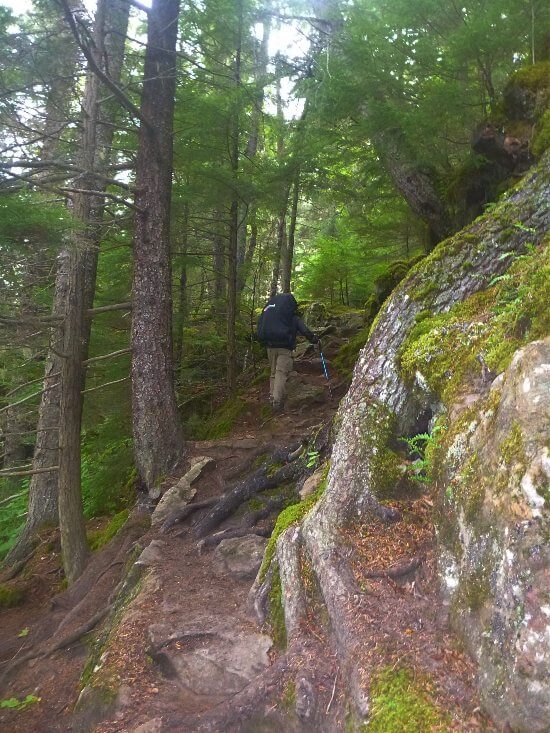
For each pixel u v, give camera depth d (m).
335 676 2.69
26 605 6.63
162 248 7.35
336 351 11.85
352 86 6.83
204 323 12.33
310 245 20.45
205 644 3.47
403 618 2.74
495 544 2.40
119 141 9.30
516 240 4.00
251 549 4.77
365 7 6.84
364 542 3.33
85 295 7.62
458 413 3.17
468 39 5.62
